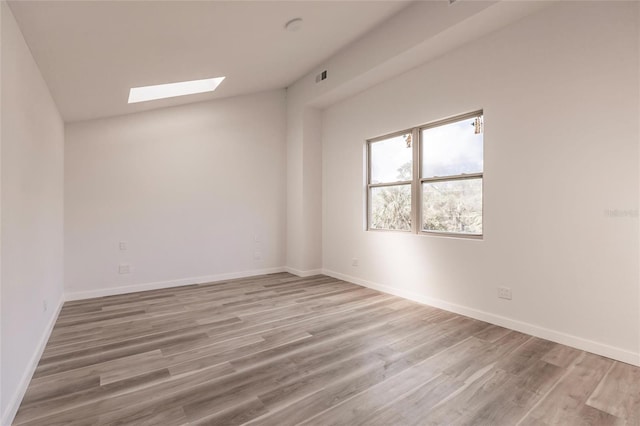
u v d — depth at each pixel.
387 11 3.52
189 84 4.43
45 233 2.85
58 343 2.79
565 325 2.72
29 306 2.23
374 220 4.78
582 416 1.79
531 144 2.92
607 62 2.48
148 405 1.90
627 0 2.39
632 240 2.38
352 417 1.78
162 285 4.79
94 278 4.33
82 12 1.99
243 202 5.50
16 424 1.72
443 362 2.42
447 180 3.75
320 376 2.22
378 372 2.28
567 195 2.70
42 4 1.81
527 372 2.26
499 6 2.76
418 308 3.74
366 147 4.81
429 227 3.97
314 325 3.20
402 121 4.13
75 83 3.03
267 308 3.76
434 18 3.22
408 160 4.21
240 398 1.96
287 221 5.90
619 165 2.44
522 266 2.99
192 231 5.04
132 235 4.59
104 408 1.87
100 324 3.25
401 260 4.23
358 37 4.09
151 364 2.41
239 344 2.76
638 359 2.34
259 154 5.66
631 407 1.87
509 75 3.06
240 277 5.46
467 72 3.40
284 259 5.93
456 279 3.57
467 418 1.77
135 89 4.05
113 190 4.46
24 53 2.14
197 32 2.72
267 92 5.72
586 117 2.59
